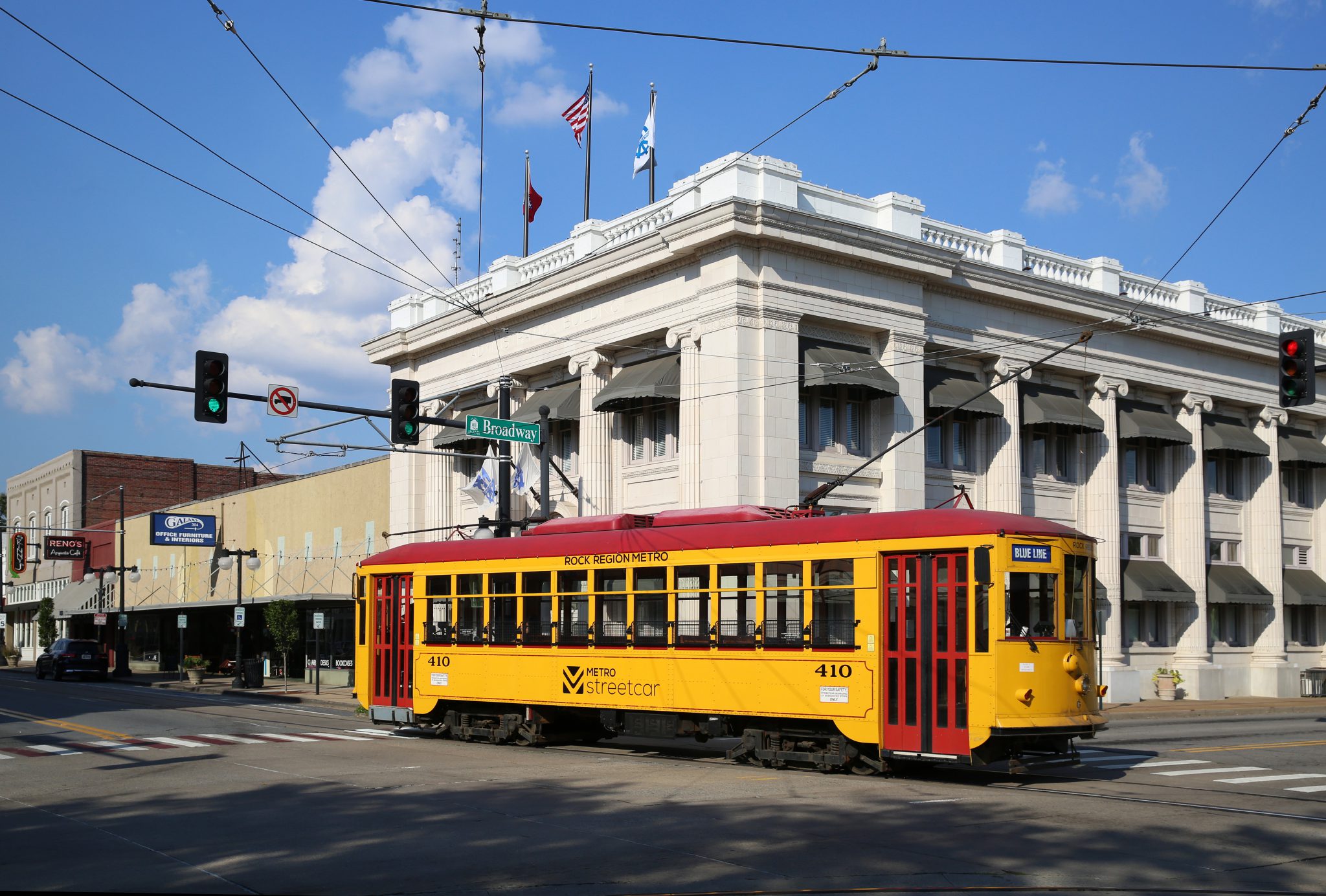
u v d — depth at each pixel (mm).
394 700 23672
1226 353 41125
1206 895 9305
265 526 55375
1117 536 36938
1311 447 44031
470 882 9695
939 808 13523
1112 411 37312
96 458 83000
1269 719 32031
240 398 21250
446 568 22875
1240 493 43125
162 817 13289
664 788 15219
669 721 18969
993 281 33594
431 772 17094
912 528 16500
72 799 14922
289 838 11820
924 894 9258
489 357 38094
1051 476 36438
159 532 53906
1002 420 34094
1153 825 12461
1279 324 42938
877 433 31297
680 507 29891
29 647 88688
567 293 34094
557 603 20703
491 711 22031
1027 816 12938
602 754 20000
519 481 35375
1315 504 45812
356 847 11266
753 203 28328
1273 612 42250
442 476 40625
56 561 83188
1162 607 39844
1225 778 17047
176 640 63469
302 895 9320
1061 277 36500
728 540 18438
